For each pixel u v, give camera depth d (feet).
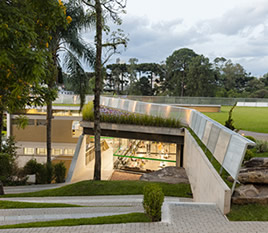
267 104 106.83
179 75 181.78
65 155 66.74
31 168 38.34
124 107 57.47
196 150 21.86
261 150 24.13
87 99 81.71
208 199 15.99
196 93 164.45
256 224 11.36
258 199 13.39
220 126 20.02
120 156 48.83
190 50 186.60
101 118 43.68
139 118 41.01
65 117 66.80
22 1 12.78
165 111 43.50
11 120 66.59
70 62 39.73
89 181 28.91
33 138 67.15
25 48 10.29
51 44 36.94
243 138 14.39
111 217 13.35
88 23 39.27
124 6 29.17
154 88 201.46
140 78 199.72
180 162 38.73
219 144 18.62
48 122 40.57
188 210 13.39
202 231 10.85
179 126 37.68
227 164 15.57
